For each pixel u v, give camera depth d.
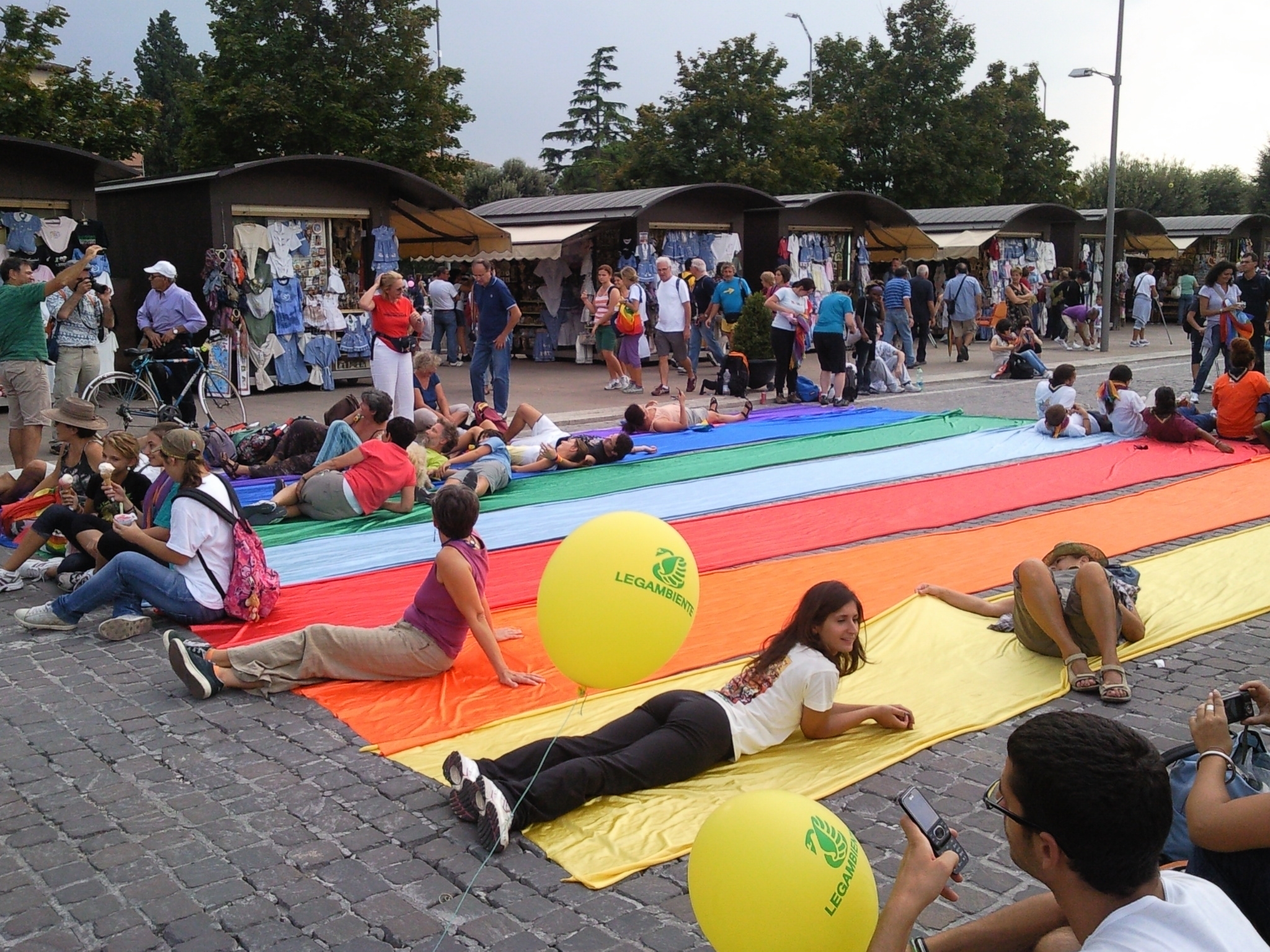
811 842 2.57
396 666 5.54
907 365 21.50
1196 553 7.92
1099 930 2.04
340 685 5.52
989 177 42.22
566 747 4.32
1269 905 2.63
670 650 3.71
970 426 14.03
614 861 3.87
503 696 5.40
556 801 4.09
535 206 23.67
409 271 33.62
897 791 4.45
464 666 5.80
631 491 10.29
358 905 3.63
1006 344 23.58
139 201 17.75
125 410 12.73
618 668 3.69
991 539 8.51
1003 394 17.91
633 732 4.46
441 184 32.94
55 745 4.88
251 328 17.34
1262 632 6.43
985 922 2.68
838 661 4.73
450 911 3.59
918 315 21.94
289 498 9.02
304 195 17.66
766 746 4.66
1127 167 56.41
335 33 30.41
